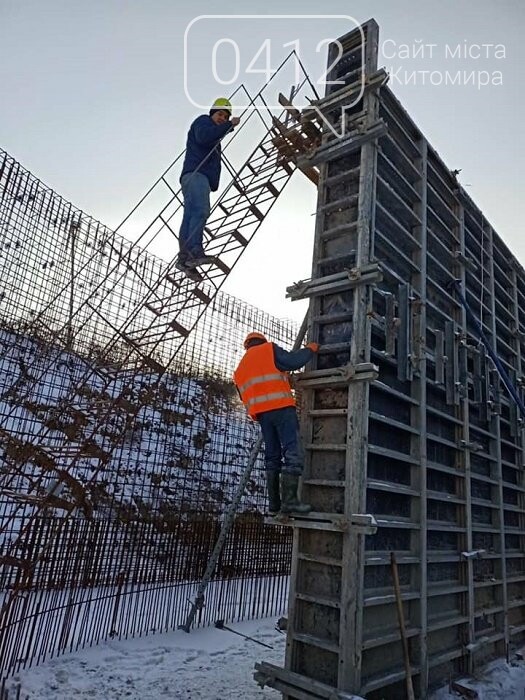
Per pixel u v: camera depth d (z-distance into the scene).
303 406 4.51
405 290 5.04
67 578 5.76
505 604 6.22
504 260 8.77
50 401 6.51
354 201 4.89
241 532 8.16
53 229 7.35
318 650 3.86
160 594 6.53
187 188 5.79
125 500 7.34
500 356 8.05
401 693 4.12
